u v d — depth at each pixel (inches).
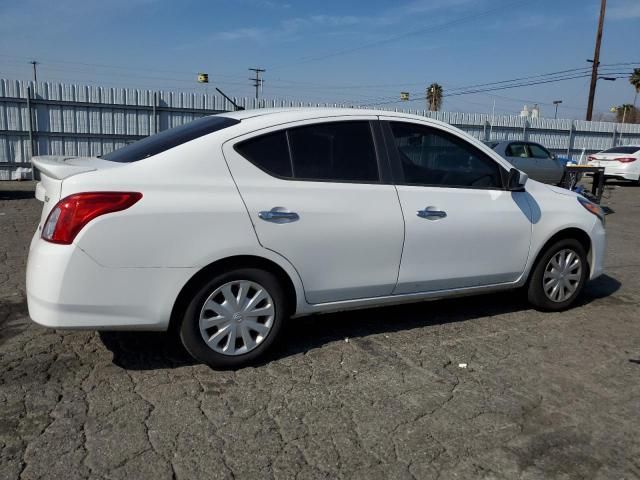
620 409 126.3
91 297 121.0
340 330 169.6
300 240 139.2
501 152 593.3
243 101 674.2
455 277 165.6
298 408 122.5
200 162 131.5
